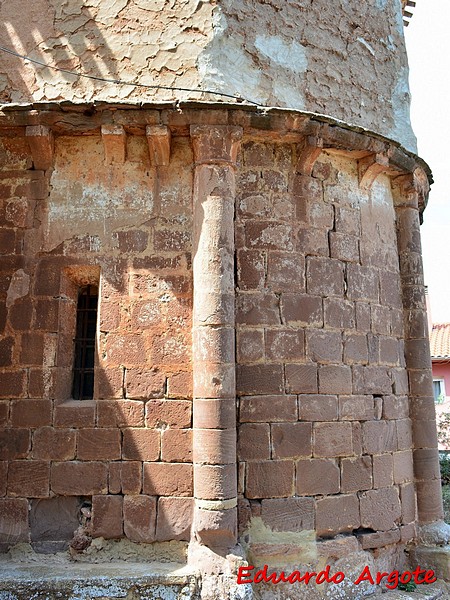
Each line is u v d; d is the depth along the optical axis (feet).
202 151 22.47
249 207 23.85
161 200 23.41
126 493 21.48
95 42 23.82
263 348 22.84
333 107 26.48
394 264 28.43
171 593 19.51
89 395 23.31
